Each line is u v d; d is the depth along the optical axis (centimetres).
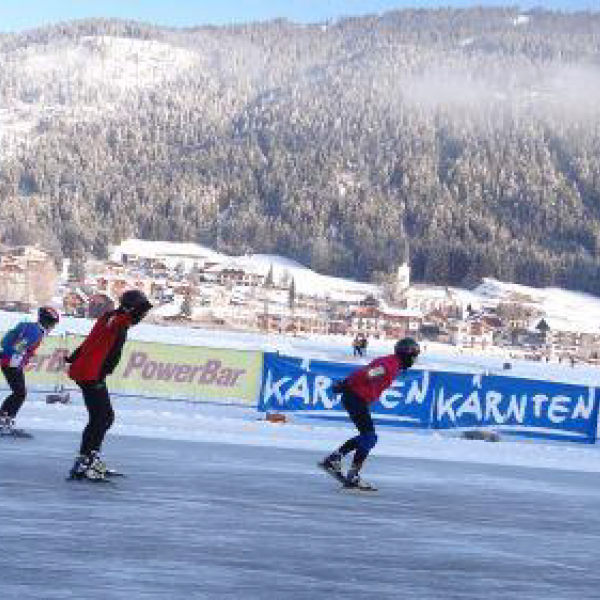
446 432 3753
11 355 2309
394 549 1302
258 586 998
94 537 1197
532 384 3703
